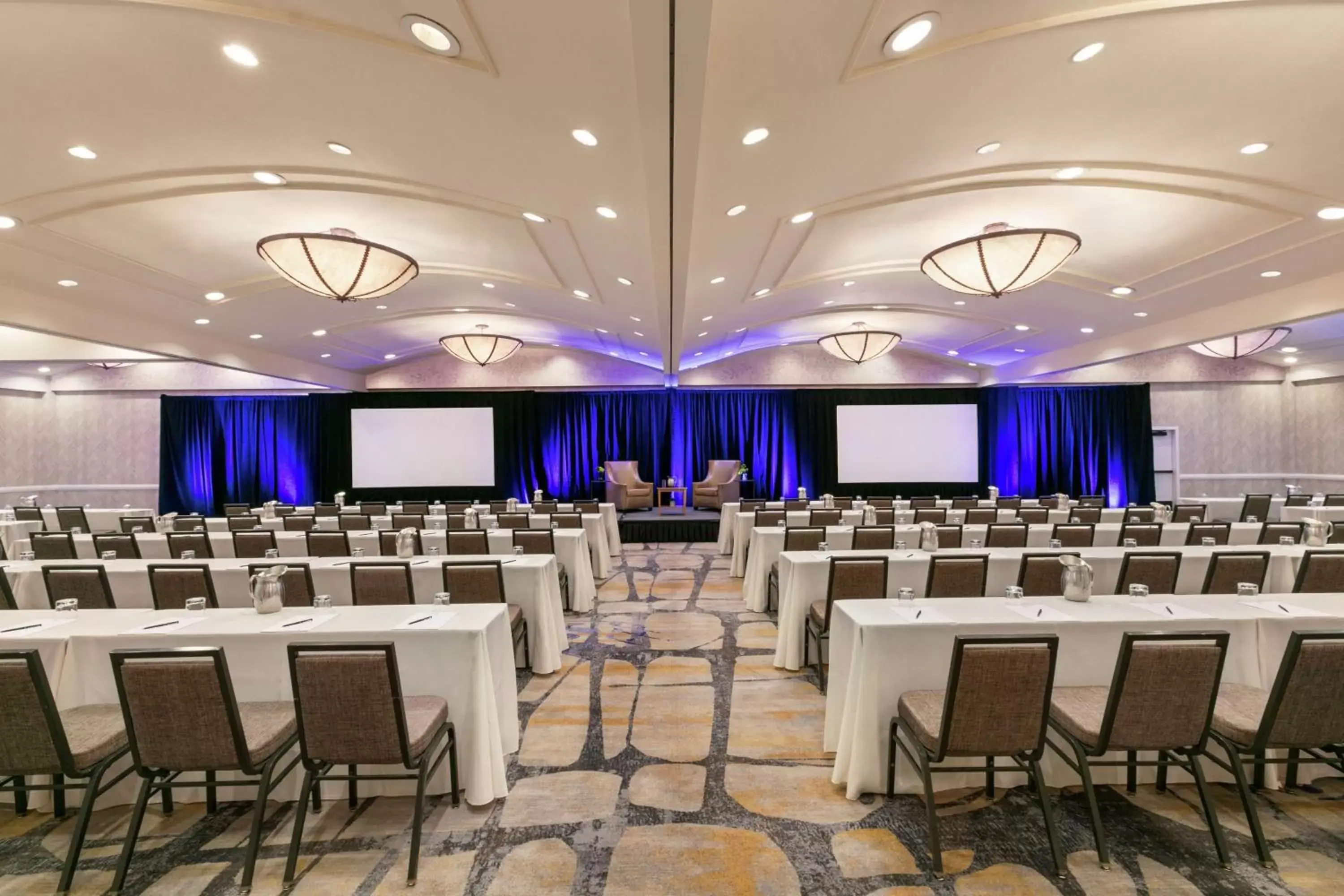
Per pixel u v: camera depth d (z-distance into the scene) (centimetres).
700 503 1319
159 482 1335
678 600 639
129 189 437
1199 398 1338
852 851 234
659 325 830
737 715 358
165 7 251
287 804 268
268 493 1423
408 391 1366
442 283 743
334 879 222
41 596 488
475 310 897
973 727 221
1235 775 231
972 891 212
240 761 217
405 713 227
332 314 841
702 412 1447
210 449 1401
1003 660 215
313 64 291
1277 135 370
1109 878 217
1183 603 304
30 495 1285
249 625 282
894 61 295
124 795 267
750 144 367
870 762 268
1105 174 447
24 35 269
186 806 267
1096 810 226
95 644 269
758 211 473
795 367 1348
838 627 305
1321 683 217
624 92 305
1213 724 240
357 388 1326
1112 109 344
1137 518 739
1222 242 556
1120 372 1309
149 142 368
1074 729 235
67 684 267
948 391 1410
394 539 558
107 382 1305
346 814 261
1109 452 1411
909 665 269
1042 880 217
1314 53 295
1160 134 372
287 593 428
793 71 296
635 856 233
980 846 236
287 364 1083
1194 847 233
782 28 264
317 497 1420
